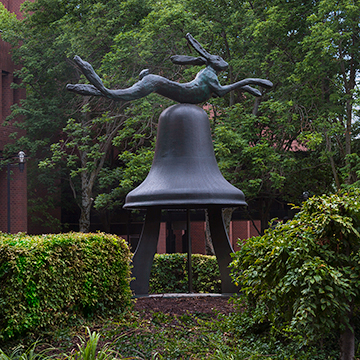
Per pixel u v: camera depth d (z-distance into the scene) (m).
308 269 4.32
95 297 6.41
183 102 7.63
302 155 21.14
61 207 28.66
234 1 18.14
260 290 5.29
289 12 17.03
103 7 19.19
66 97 22.64
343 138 18.84
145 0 18.92
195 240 34.19
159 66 18.66
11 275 5.26
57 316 5.74
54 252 5.72
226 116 18.83
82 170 19.70
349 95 16.62
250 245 5.36
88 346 4.15
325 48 15.23
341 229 4.39
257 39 17.09
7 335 5.29
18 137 25.41
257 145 16.44
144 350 5.13
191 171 7.10
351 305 4.63
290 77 16.50
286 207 27.55
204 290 10.40
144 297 7.95
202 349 5.14
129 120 18.03
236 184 17.64
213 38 18.30
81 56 19.67
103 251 6.56
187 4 18.08
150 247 8.09
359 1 15.14
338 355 4.91
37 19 22.03
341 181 20.34
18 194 24.84
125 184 17.20
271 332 5.30
